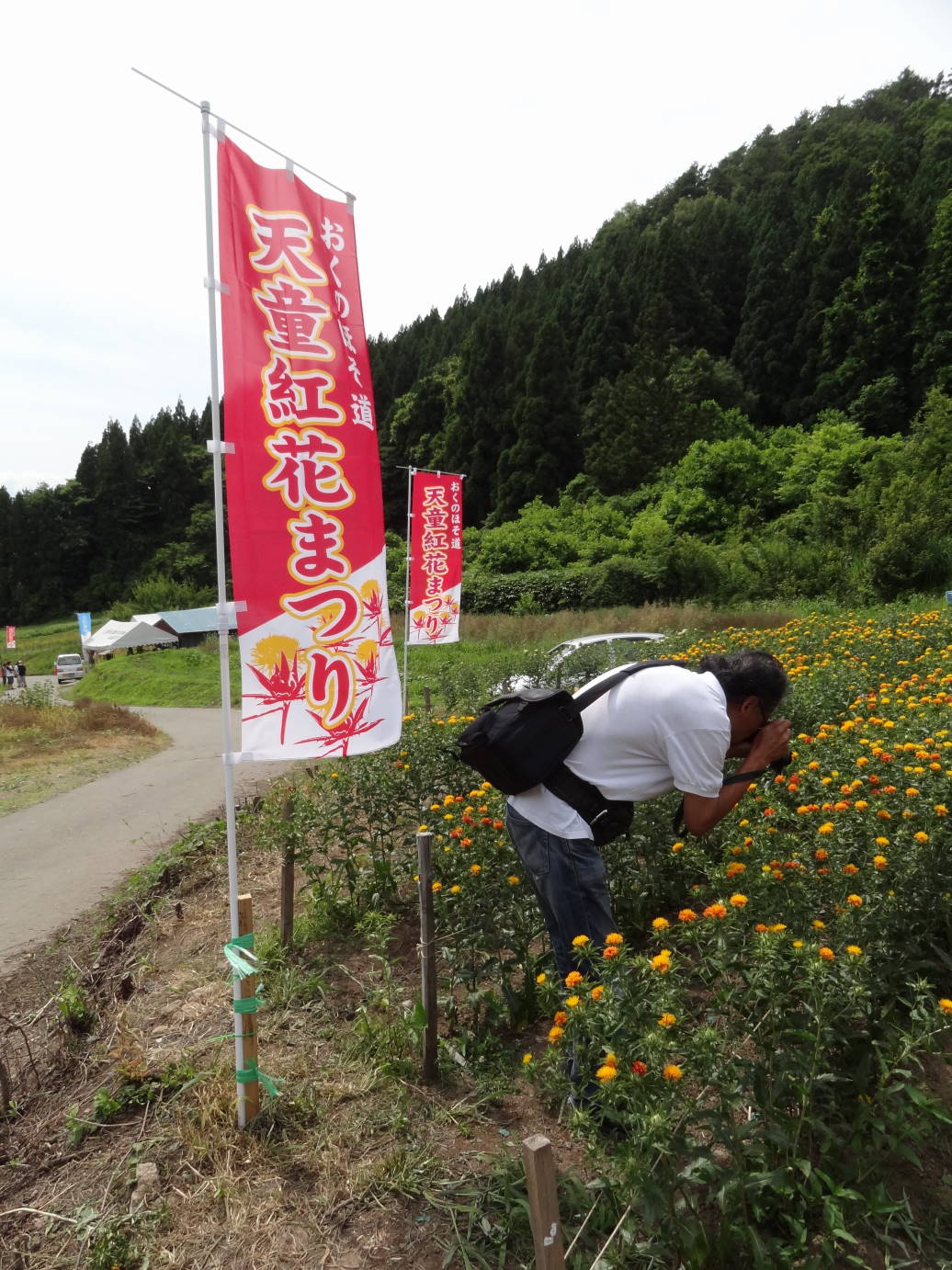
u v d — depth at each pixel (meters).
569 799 2.37
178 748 11.70
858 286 40.16
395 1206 2.18
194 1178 2.32
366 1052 2.82
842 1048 2.24
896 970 2.24
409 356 68.69
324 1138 2.43
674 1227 1.71
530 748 2.34
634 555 30.31
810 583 22.61
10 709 14.94
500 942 2.88
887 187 39.78
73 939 4.45
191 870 5.07
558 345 45.25
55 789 8.70
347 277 2.73
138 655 30.14
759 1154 1.90
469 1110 2.51
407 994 3.17
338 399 2.63
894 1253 1.89
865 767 3.04
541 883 2.39
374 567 2.71
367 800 3.91
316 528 2.58
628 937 3.21
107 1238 2.07
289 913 3.65
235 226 2.43
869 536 22.67
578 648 8.97
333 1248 2.06
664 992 1.80
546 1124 2.45
